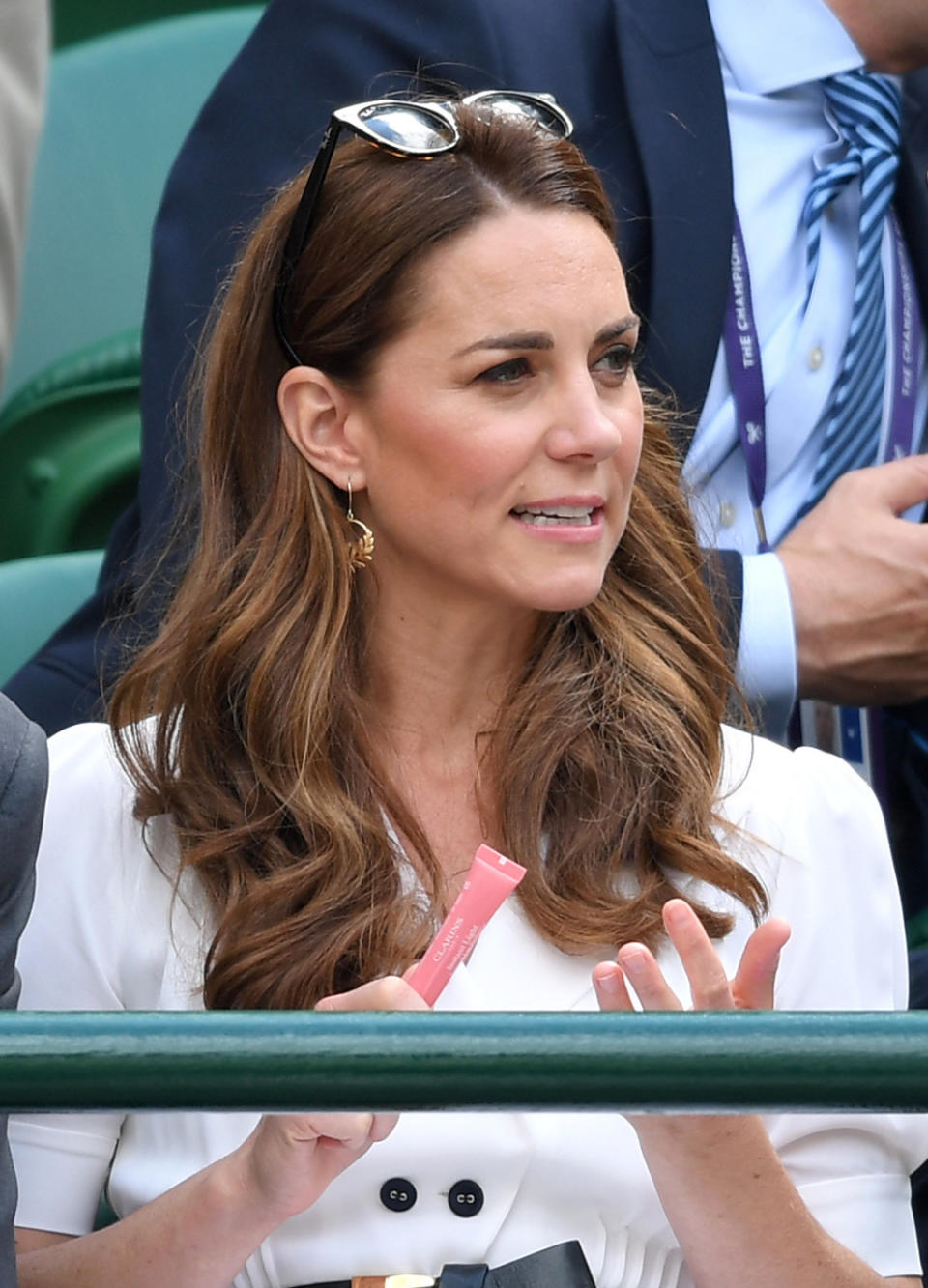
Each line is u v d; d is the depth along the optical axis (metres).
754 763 8.63
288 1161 6.77
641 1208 7.70
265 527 8.34
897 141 11.16
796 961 8.23
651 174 10.61
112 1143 8.01
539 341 7.65
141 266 14.55
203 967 7.94
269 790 8.05
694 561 8.84
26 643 11.95
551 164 7.94
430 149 7.87
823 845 8.45
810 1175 7.98
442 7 10.84
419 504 7.84
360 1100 5.28
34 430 13.69
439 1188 7.62
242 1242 7.05
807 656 10.32
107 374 13.78
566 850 8.05
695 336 10.48
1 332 10.62
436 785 8.27
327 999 6.49
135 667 8.42
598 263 7.80
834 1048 5.24
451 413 7.71
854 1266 7.36
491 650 8.24
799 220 10.93
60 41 15.27
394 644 8.24
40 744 6.79
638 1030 5.27
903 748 10.99
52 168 14.48
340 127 8.02
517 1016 5.32
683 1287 7.85
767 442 10.63
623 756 8.20
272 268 8.29
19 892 6.80
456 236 7.77
